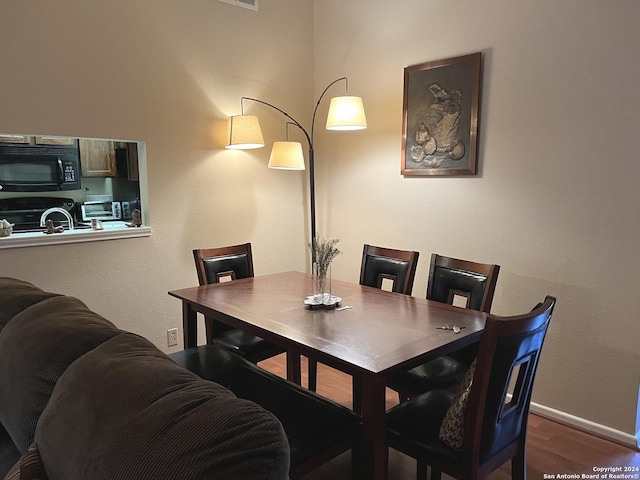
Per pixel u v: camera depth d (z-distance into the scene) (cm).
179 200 331
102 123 289
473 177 303
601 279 253
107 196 408
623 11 234
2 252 260
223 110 348
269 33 370
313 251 239
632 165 237
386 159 356
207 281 288
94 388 102
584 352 261
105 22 285
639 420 253
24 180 351
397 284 276
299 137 404
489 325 143
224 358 230
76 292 289
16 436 135
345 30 375
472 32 295
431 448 162
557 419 272
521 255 284
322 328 197
